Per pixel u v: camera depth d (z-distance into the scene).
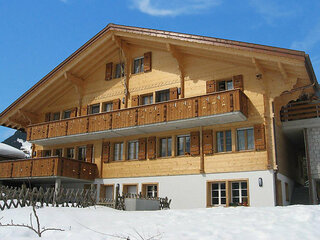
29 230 8.46
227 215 9.64
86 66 22.56
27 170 20.88
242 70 17.83
